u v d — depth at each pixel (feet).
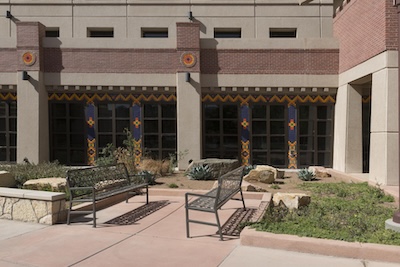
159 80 51.90
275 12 60.34
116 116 53.93
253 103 53.26
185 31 50.72
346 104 47.62
